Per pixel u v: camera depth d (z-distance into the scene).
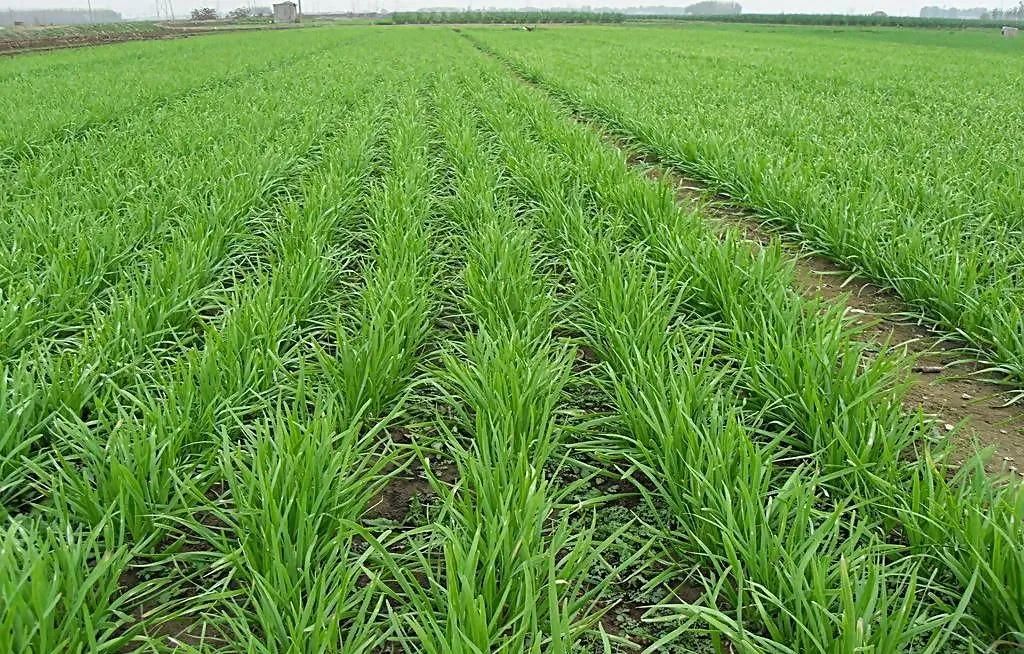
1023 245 4.90
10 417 2.91
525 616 1.91
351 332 4.14
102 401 2.93
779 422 3.12
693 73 17.78
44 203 5.66
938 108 11.36
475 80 16.48
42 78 16.16
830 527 2.38
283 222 5.57
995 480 2.67
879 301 4.84
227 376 3.28
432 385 3.62
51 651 1.87
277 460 2.55
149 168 7.03
